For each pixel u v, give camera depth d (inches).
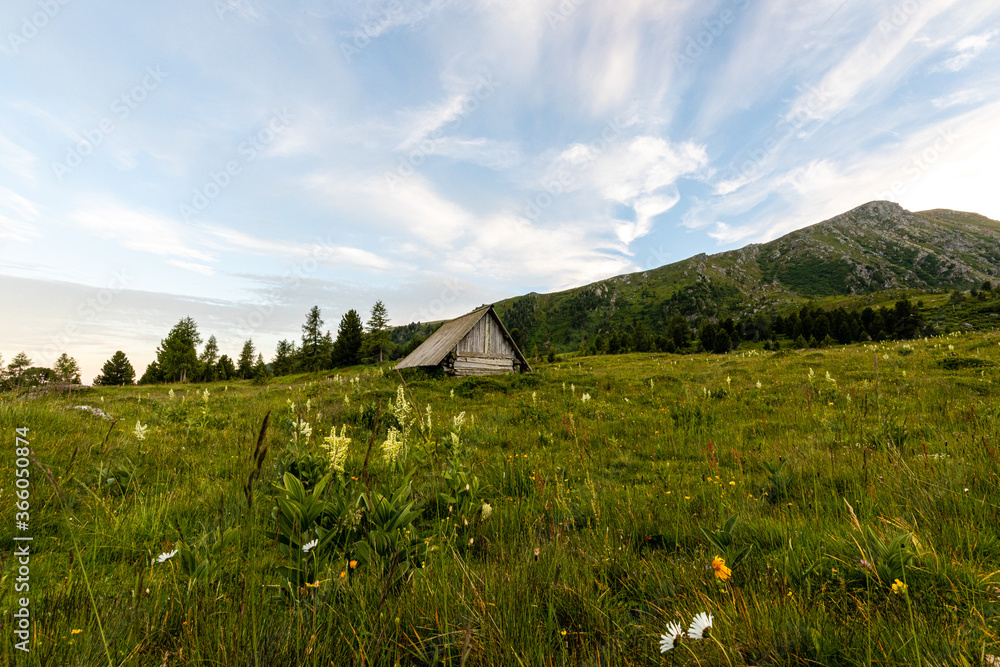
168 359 2630.4
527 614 78.4
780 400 432.8
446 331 1079.0
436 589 86.7
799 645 63.9
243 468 212.1
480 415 456.4
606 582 96.6
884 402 355.9
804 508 139.5
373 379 780.0
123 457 225.9
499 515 146.5
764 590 81.5
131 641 73.0
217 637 67.1
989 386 395.2
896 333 2664.9
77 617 79.0
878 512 122.3
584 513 154.7
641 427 352.2
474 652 67.1
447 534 131.0
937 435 217.6
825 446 235.0
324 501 88.1
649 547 127.6
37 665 63.7
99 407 438.3
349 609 79.2
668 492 171.3
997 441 173.3
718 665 60.7
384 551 89.9
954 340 864.9
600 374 847.1
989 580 74.9
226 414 440.8
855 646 62.5
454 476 145.9
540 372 847.1
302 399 522.6
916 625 65.3
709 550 113.4
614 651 68.7
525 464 228.4
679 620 73.5
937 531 102.0
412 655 71.5
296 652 64.8
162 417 404.8
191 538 122.2
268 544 128.7
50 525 144.1
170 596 84.7
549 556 106.0
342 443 107.7
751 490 177.9
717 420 361.4
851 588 82.9
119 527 137.6
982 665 53.3
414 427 216.1
